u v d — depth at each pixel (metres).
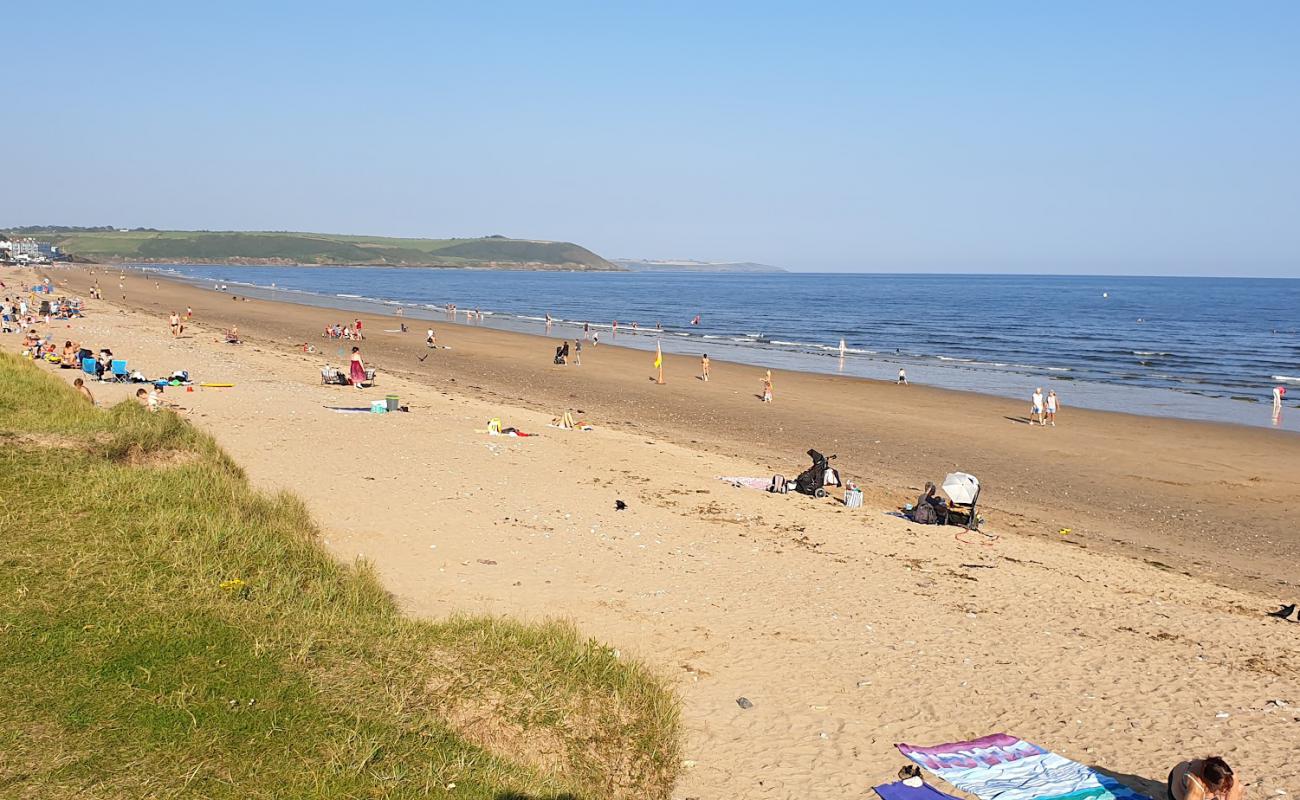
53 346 36.56
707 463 25.72
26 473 13.30
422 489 19.25
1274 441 34.31
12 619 9.02
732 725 10.43
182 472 14.88
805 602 14.54
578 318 108.56
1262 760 10.02
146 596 9.96
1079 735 10.50
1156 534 21.86
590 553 16.19
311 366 42.53
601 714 9.78
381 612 11.44
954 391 47.03
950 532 19.86
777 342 78.19
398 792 7.51
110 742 7.40
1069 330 95.88
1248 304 159.62
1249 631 14.44
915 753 9.88
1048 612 14.81
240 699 8.32
